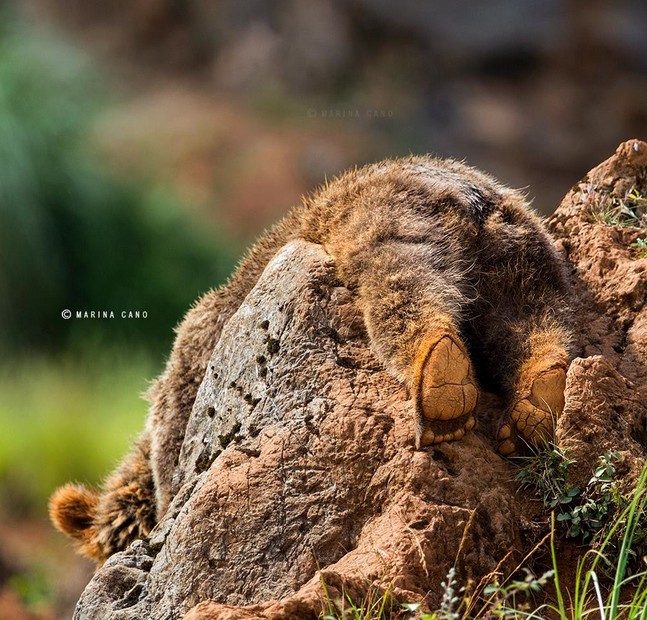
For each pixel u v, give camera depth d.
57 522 11.58
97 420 25.81
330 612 7.23
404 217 9.30
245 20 45.94
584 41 45.06
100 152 36.53
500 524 8.20
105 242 32.84
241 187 38.94
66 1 46.59
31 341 31.23
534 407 8.56
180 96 43.25
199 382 10.89
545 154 42.72
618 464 8.30
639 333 9.73
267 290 9.71
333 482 8.48
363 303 9.04
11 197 31.69
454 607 7.76
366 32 45.75
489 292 9.38
